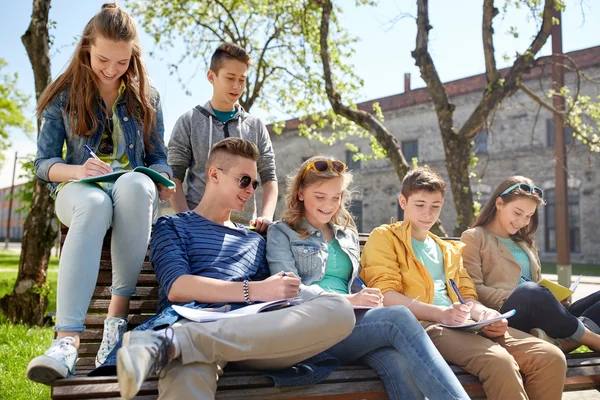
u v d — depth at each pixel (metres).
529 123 21.28
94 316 2.90
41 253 7.30
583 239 20.64
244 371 2.25
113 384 2.05
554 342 3.05
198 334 2.04
